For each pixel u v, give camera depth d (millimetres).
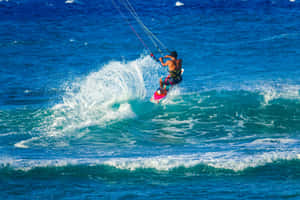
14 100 62781
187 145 44531
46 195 31297
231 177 34375
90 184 33312
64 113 55500
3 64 83812
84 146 44344
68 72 79312
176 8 136250
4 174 34719
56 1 146500
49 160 37750
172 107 58094
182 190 31984
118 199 30672
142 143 45625
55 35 106688
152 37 104500
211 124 52219
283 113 55281
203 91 65312
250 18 122188
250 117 54250
